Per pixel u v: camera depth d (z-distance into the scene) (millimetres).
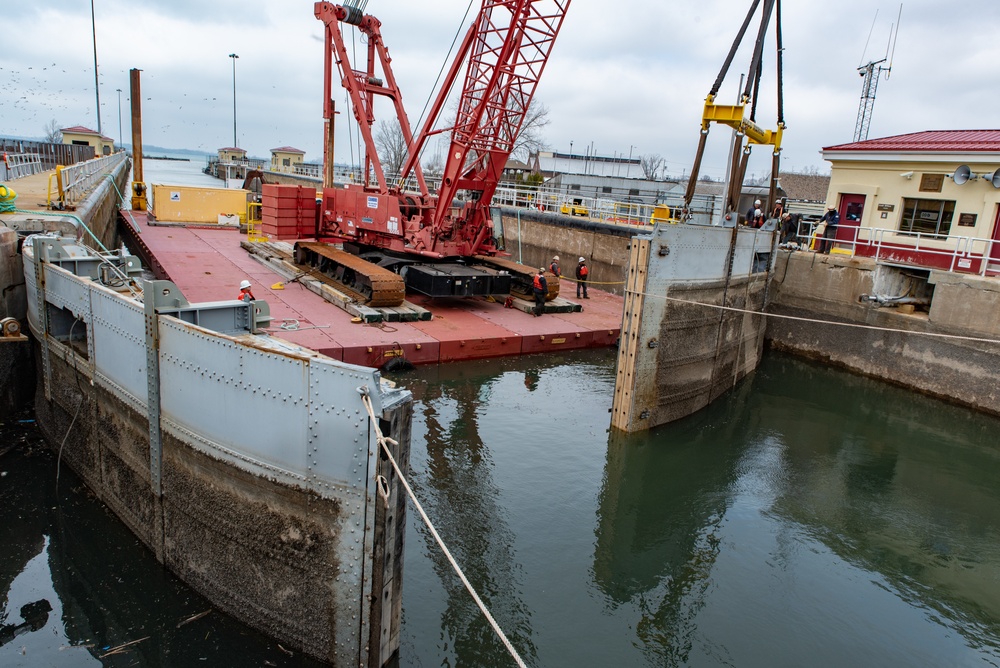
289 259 22781
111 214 29156
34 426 10867
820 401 15906
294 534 6031
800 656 7020
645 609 7598
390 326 16172
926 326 16516
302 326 15219
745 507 10375
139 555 7758
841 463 12273
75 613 6844
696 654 6926
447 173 18234
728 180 14570
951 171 18656
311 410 5676
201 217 32375
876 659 7039
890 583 8523
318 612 6027
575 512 9484
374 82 21328
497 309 19484
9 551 7785
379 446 5387
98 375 8336
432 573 7688
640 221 28438
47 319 9867
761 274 17188
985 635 7574
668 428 13312
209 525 6711
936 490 11312
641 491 10547
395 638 6102
